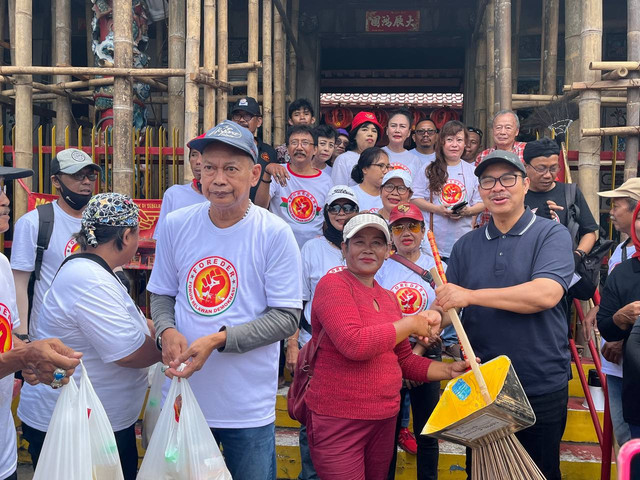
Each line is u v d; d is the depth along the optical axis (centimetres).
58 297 249
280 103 802
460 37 971
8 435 230
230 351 237
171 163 579
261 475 253
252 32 650
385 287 347
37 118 928
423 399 330
